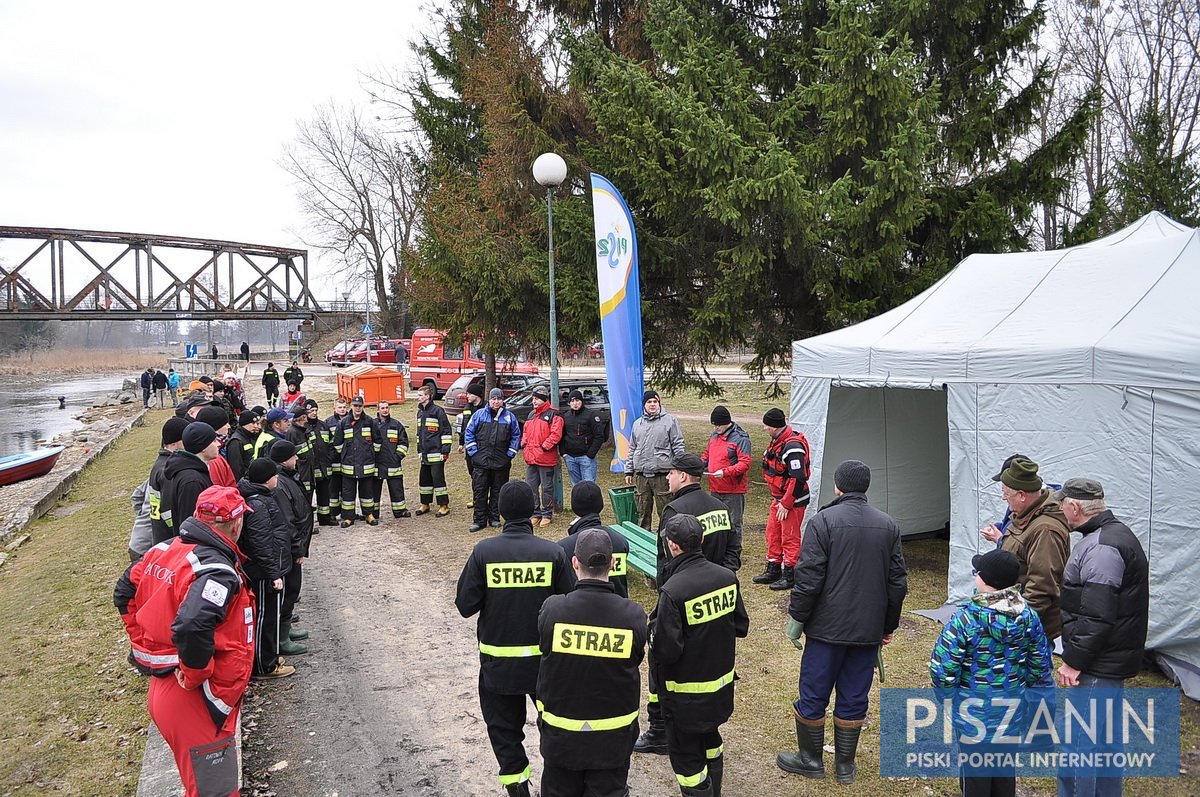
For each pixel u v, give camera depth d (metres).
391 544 10.18
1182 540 5.62
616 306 10.04
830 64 11.23
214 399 13.05
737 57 12.52
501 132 15.08
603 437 10.98
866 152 11.80
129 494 14.98
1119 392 5.98
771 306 13.37
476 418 10.72
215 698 3.70
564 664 3.46
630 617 3.50
